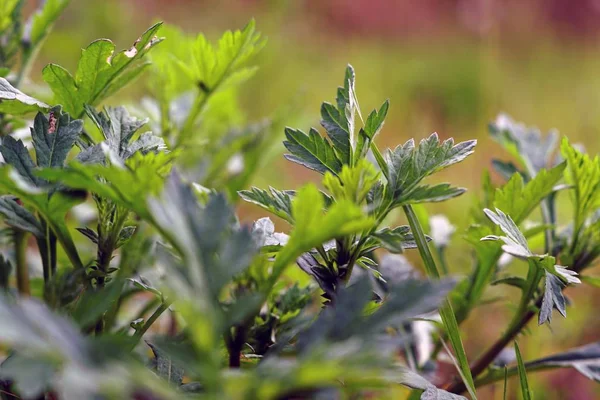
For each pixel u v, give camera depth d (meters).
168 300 0.64
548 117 1.73
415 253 1.07
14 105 0.66
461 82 2.14
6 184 0.62
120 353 0.56
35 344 0.55
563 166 0.70
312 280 0.71
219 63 0.74
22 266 0.72
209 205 0.58
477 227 0.70
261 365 0.57
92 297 0.60
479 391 0.87
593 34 2.56
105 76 0.68
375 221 0.65
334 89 1.95
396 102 1.97
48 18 0.74
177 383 0.63
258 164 0.94
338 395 0.58
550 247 0.73
